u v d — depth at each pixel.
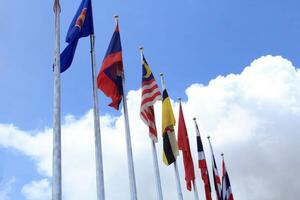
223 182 40.22
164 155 27.66
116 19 22.95
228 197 39.66
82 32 20.42
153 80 26.06
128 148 20.34
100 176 17.33
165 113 28.11
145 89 25.70
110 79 21.33
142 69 26.23
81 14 20.33
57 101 16.41
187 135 30.91
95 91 19.42
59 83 16.88
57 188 14.73
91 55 20.27
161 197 23.97
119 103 21.45
